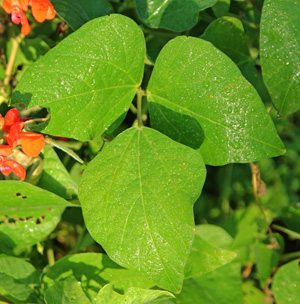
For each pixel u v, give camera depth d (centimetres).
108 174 43
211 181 67
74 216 57
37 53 54
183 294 52
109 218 43
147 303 45
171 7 49
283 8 46
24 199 49
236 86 43
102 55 43
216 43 50
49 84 42
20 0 44
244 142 44
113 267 50
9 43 54
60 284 47
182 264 42
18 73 54
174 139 46
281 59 46
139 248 42
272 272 57
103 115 44
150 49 53
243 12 55
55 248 60
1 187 47
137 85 45
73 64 43
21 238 51
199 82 44
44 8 44
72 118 43
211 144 45
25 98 42
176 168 43
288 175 71
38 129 43
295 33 46
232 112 44
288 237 58
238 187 68
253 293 60
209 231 54
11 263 50
